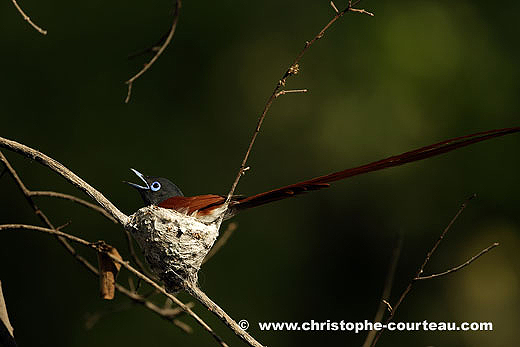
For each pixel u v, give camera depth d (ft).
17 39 48.78
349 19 50.39
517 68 50.08
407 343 47.29
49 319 44.52
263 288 48.11
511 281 47.93
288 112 49.85
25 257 45.42
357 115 48.49
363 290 48.73
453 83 48.57
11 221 45.83
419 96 48.29
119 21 50.11
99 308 44.60
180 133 49.42
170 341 43.93
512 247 48.21
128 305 24.26
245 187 49.57
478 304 47.93
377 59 49.01
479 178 48.67
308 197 49.88
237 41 51.44
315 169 49.42
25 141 47.34
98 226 45.80
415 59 48.62
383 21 49.70
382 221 48.78
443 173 48.73
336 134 48.73
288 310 48.37
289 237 49.49
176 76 50.16
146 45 49.98
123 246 45.16
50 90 48.47
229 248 48.37
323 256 49.37
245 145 50.01
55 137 47.73
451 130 48.39
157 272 19.70
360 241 49.19
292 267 49.01
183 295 38.11
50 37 49.19
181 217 19.83
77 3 50.01
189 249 19.58
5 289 44.75
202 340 44.21
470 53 49.42
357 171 17.90
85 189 17.76
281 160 49.80
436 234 48.73
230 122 50.26
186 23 50.85
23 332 44.11
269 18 52.13
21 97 48.03
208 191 49.06
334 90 49.32
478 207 48.70
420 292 48.11
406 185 48.67
